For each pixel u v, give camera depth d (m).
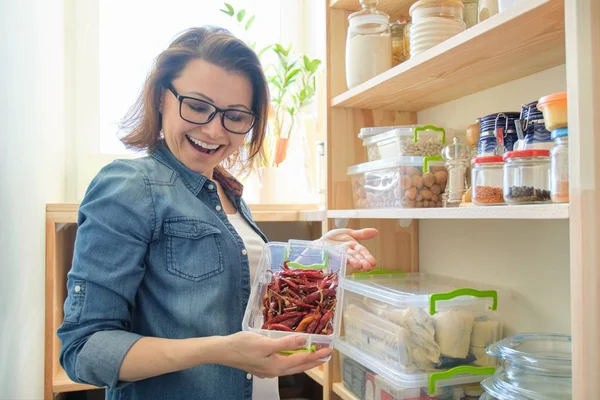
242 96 0.95
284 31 2.33
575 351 0.67
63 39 1.97
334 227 1.50
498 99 1.24
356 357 1.26
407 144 1.26
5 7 1.09
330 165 1.50
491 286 1.21
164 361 0.77
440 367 1.10
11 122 1.14
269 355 0.77
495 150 1.03
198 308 0.90
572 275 0.68
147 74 0.97
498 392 0.90
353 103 1.45
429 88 1.27
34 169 1.39
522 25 0.84
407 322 1.10
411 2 1.42
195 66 0.90
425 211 1.05
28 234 1.32
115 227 0.84
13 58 1.16
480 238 1.30
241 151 1.21
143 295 0.90
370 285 1.27
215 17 2.24
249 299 0.91
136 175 0.91
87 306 0.81
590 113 0.67
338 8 1.51
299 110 2.09
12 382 1.16
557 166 0.73
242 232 1.12
